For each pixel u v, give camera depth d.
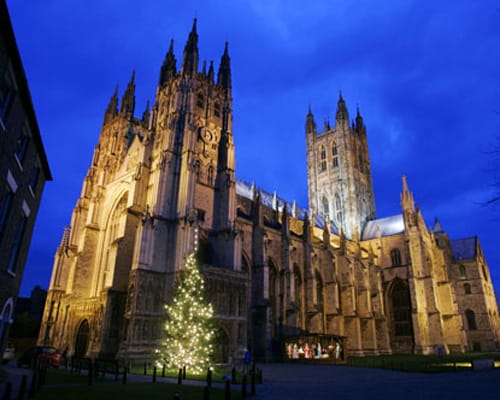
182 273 54.12
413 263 103.69
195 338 47.12
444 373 43.56
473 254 125.06
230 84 85.06
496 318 124.94
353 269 96.38
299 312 81.75
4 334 29.86
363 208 140.12
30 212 32.25
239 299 60.72
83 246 71.75
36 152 30.75
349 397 25.02
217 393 26.70
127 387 28.20
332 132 147.62
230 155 74.12
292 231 97.00
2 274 26.84
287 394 26.86
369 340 90.75
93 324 59.88
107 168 79.25
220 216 69.62
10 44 21.56
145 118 95.06
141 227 57.97
